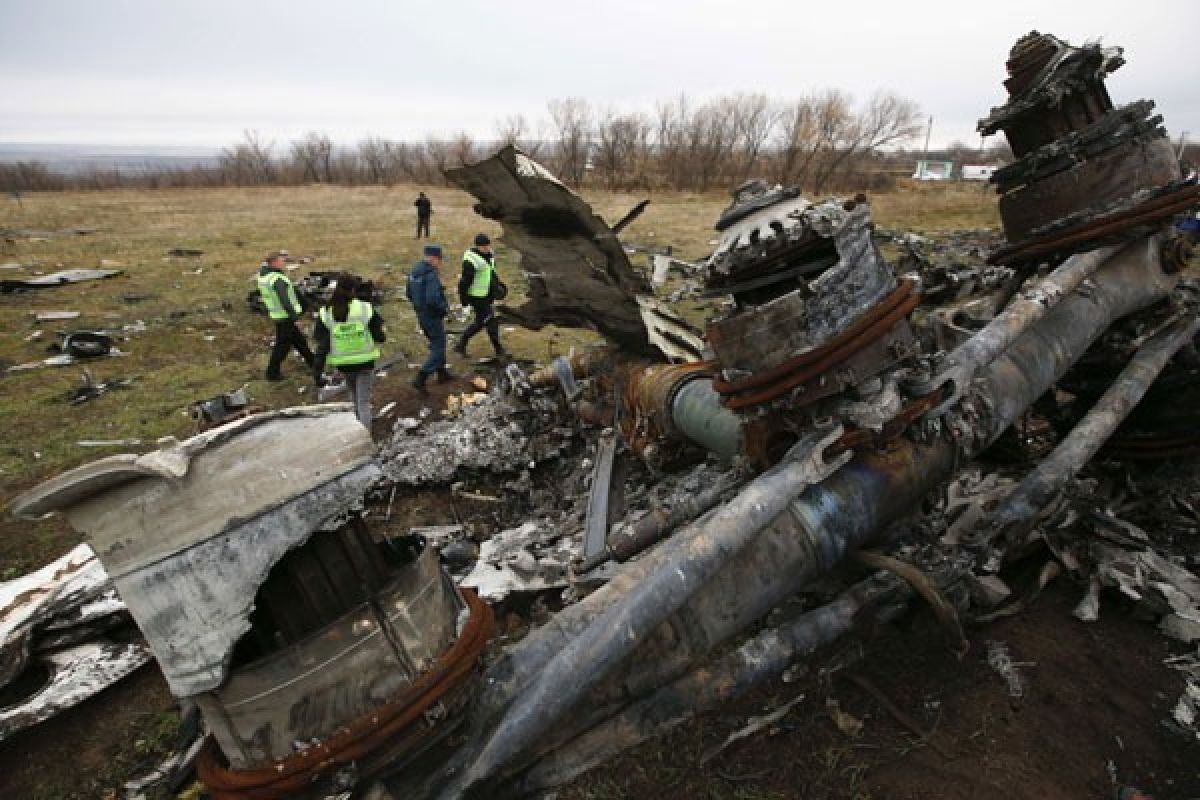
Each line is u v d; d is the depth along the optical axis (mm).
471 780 1856
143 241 17578
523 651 2168
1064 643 3146
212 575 1645
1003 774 2572
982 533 2984
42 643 3598
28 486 5551
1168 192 3152
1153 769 2580
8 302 11195
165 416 6852
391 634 1843
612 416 5129
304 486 1750
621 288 4160
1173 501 3881
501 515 4891
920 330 3711
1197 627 3057
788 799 2564
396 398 7145
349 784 1807
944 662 3045
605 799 2641
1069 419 4102
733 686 2311
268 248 16453
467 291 7773
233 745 1792
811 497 2465
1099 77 3338
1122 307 3496
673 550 2293
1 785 3041
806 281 2355
